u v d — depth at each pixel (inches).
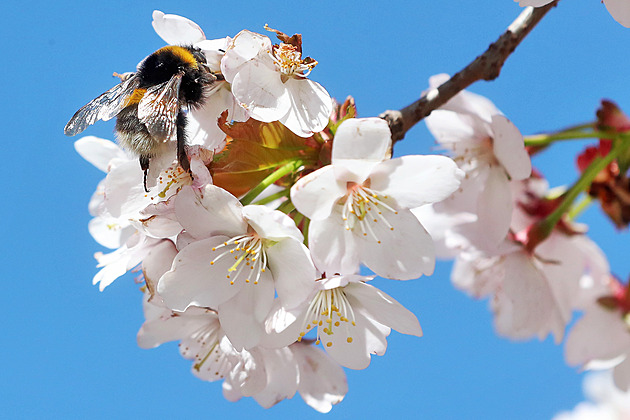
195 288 18.4
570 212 20.4
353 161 18.1
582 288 20.7
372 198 18.4
